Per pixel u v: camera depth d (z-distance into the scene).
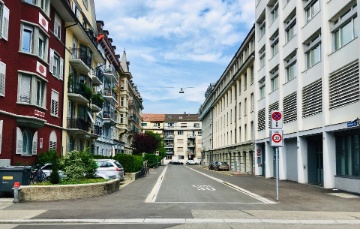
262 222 9.51
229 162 51.56
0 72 16.98
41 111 21.02
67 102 27.23
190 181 25.55
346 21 17.81
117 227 8.77
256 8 35.53
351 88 16.98
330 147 19.16
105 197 14.55
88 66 31.23
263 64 34.03
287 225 9.19
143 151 70.38
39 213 10.53
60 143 25.78
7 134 17.72
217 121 65.06
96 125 35.94
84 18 33.34
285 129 26.59
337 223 9.55
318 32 21.27
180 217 10.09
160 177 30.41
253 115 37.53
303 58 23.42
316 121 20.98
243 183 23.42
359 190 16.27
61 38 26.00
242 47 42.09
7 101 17.78
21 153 19.11
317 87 20.89
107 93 44.22
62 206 11.95
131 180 25.56
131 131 69.06
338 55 18.36
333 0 19.11
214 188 19.89
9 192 14.05
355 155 17.06
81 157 16.09
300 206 12.49
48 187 13.35
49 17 22.25
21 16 19.27
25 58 19.28
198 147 125.06
